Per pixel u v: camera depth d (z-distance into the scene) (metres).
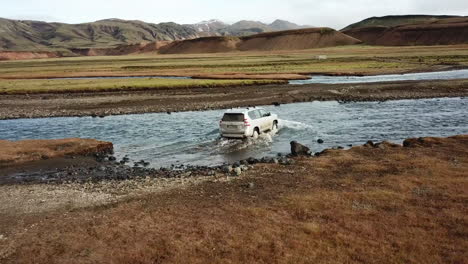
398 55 157.12
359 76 83.31
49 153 23.86
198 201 13.39
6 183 18.22
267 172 16.91
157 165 21.05
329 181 14.77
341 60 140.88
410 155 18.23
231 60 170.75
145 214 12.27
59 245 10.23
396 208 11.48
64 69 136.25
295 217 11.27
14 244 10.55
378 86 59.19
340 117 35.69
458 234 9.60
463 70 88.06
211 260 8.99
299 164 17.95
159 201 13.72
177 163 21.28
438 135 26.42
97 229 11.18
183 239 10.13
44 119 42.16
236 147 24.62
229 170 17.70
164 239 10.21
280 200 12.80
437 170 15.17
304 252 9.12
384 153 19.08
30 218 12.81
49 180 18.44
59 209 13.63
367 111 39.03
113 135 31.16
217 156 22.47
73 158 23.31
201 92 59.94
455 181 13.60
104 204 13.86
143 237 10.42
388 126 30.44
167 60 198.25
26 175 19.62
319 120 34.34
